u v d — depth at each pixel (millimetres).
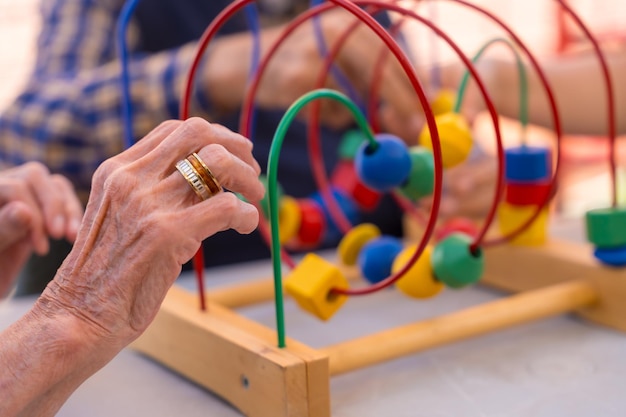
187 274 1184
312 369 558
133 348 774
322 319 669
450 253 698
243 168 515
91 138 1342
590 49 1690
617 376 651
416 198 754
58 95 1370
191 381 689
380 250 782
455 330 701
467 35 2594
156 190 490
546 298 767
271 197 575
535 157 842
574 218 1209
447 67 1375
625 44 1655
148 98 1267
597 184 2377
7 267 892
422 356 724
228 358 617
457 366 693
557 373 664
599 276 789
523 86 842
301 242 939
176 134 512
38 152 1351
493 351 728
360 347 653
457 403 611
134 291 493
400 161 697
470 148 726
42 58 1537
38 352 482
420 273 714
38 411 499
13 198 870
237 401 612
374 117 884
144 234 479
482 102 1291
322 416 567
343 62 1033
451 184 1166
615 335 762
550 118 1538
